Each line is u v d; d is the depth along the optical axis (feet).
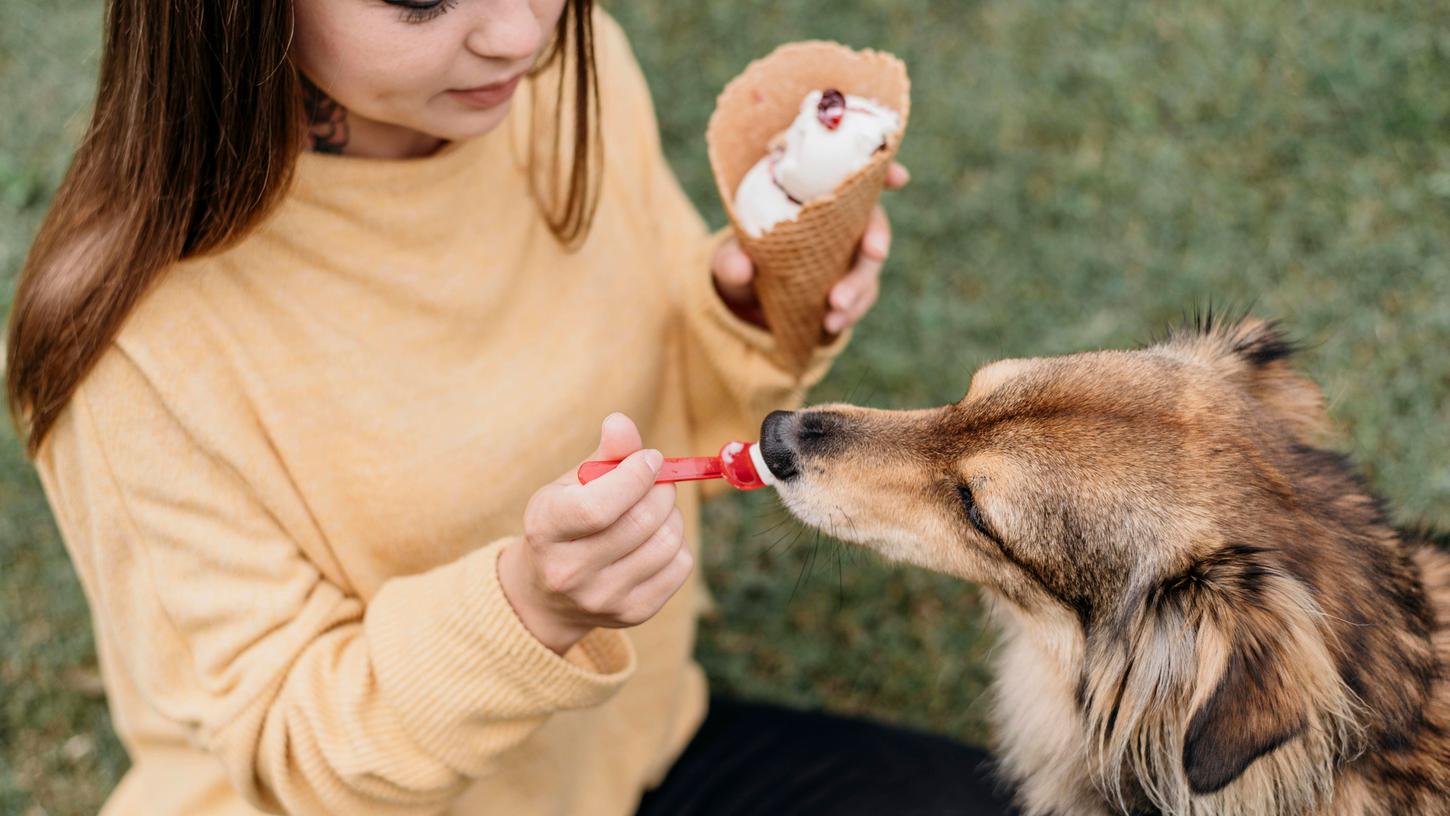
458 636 5.78
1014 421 7.95
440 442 6.80
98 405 5.90
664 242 8.93
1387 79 15.92
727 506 13.75
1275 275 14.52
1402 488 12.53
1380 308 14.07
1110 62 16.66
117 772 11.69
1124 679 7.30
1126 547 7.35
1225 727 6.20
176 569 6.30
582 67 6.63
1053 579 7.79
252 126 5.34
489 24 5.53
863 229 7.88
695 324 8.36
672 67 17.35
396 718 5.97
